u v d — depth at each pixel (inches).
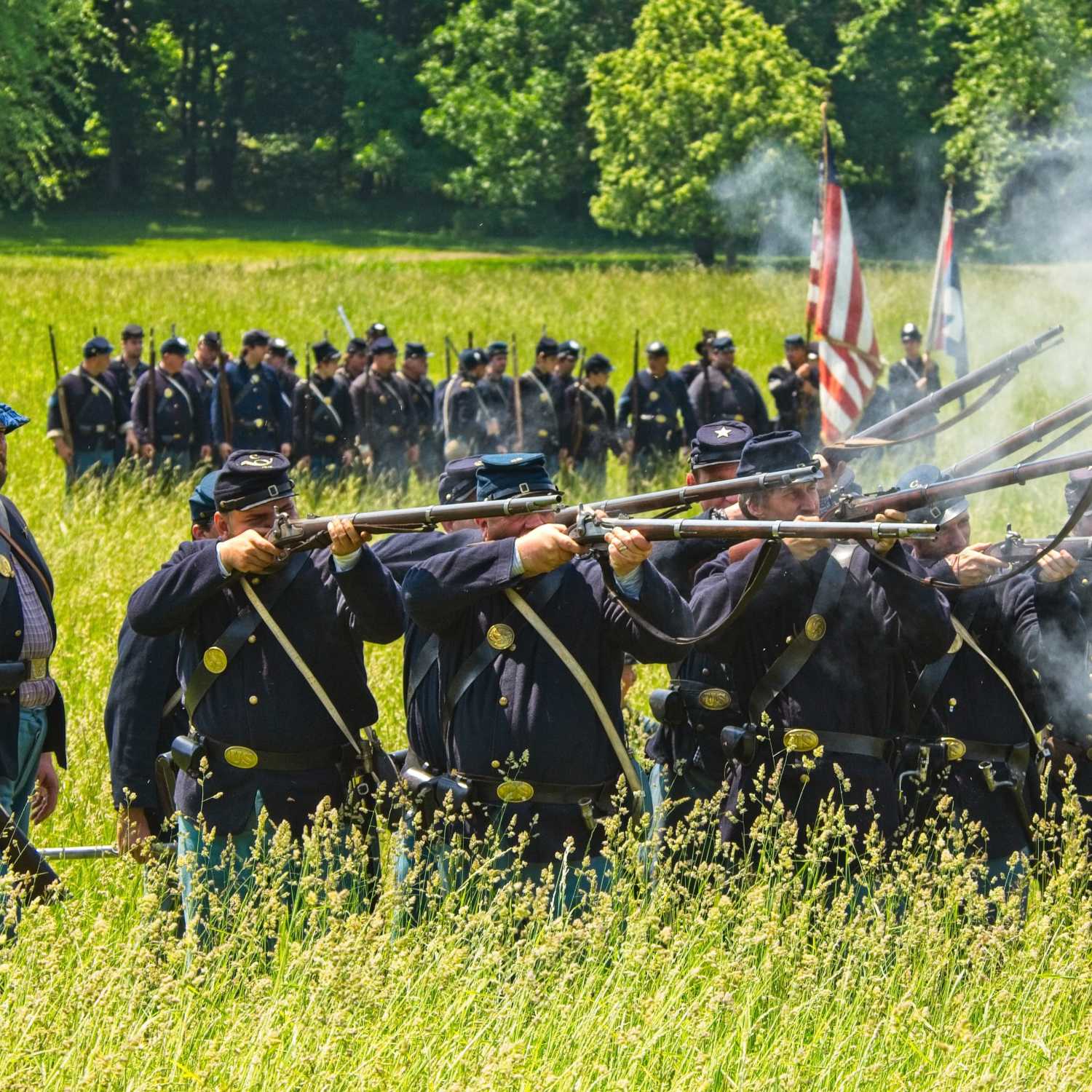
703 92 5841.5
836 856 634.2
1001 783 704.4
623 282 4734.3
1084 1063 498.9
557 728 583.2
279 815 609.0
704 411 2021.4
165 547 1393.9
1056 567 712.4
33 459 2026.3
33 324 3476.9
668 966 539.8
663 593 567.2
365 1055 478.9
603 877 592.7
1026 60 5925.2
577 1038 501.7
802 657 635.5
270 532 589.9
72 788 791.7
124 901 636.1
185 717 674.2
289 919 579.8
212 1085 468.1
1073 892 663.8
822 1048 525.0
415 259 6496.1
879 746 645.9
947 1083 496.4
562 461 1988.2
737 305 4244.6
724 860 650.2
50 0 4692.4
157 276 4426.7
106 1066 459.8
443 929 553.0
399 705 954.1
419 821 609.0
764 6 7578.7
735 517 682.8
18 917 582.6
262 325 3678.6
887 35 7347.4
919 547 699.4
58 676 1010.1
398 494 1862.7
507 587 573.6
